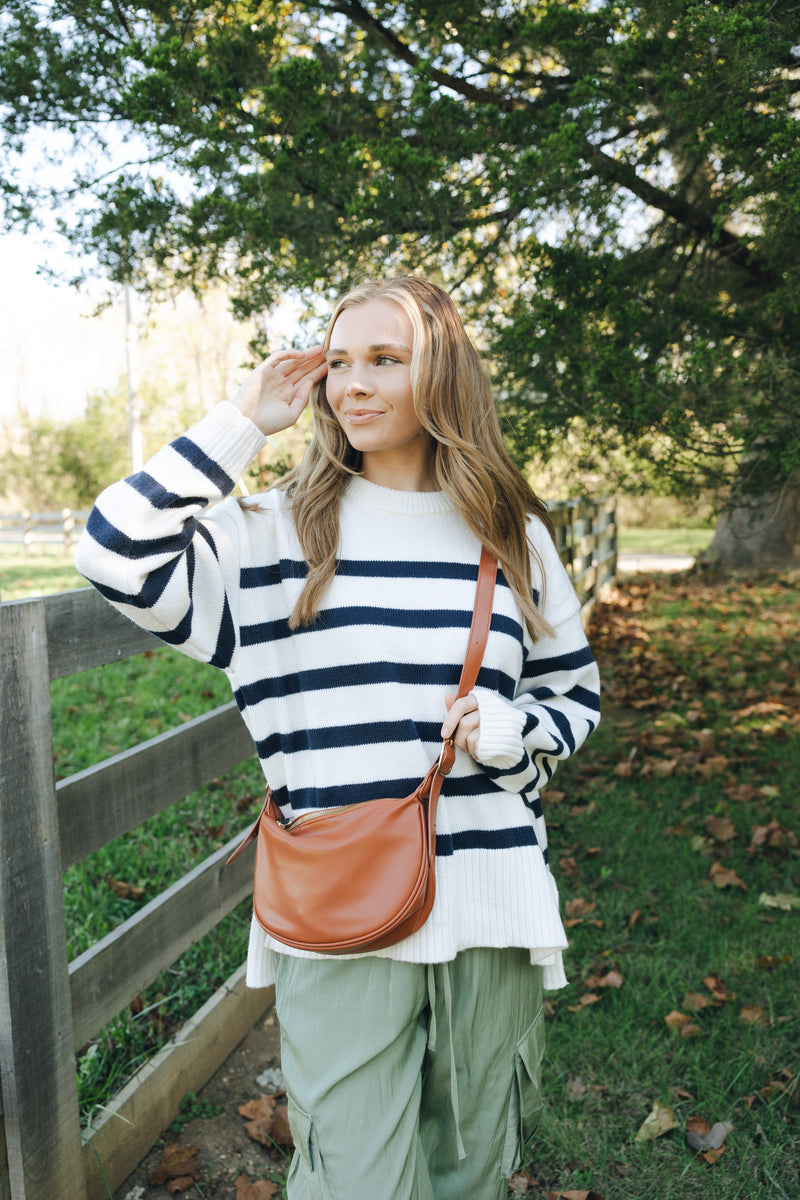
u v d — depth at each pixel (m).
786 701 5.52
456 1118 1.38
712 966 2.77
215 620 1.35
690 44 2.98
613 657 6.98
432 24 3.53
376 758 1.35
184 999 2.54
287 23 3.72
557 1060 2.41
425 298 1.43
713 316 3.59
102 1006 1.95
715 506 4.22
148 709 5.37
